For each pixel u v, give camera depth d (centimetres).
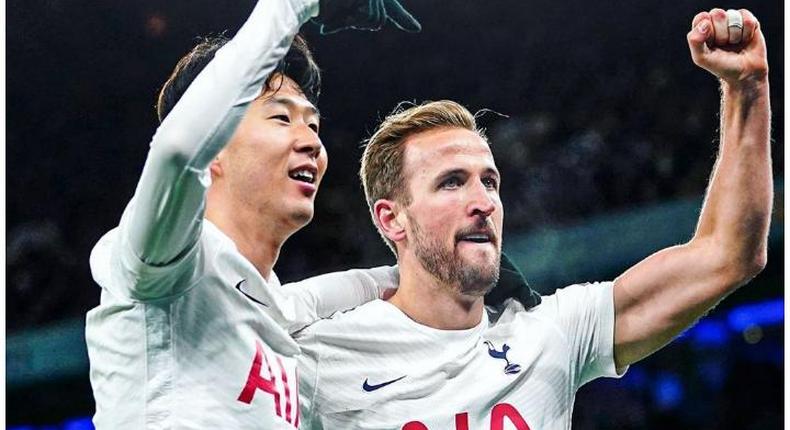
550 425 266
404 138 280
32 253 754
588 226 777
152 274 209
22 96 788
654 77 850
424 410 260
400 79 857
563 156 807
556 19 873
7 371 718
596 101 847
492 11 875
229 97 203
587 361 281
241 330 228
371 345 267
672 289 273
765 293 698
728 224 264
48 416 715
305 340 267
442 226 268
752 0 827
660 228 782
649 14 861
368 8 224
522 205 784
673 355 679
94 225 777
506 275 287
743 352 682
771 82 790
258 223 248
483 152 275
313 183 252
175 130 197
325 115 834
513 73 869
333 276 288
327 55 844
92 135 792
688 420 666
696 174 799
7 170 776
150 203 199
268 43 209
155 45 790
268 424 226
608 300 279
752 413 668
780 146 762
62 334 733
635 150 815
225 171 246
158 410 219
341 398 263
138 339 221
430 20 870
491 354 268
